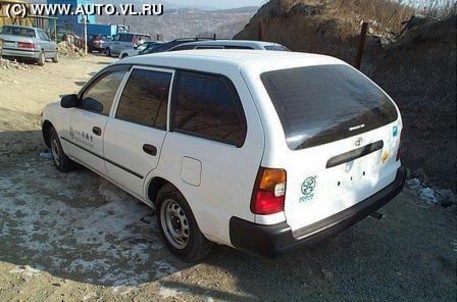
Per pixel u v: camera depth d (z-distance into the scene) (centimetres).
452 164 575
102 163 400
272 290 301
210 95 288
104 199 434
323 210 277
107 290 295
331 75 312
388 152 329
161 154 313
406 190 504
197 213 290
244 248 265
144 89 347
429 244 374
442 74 820
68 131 454
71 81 1323
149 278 309
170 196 321
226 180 265
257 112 255
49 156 560
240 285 305
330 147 269
